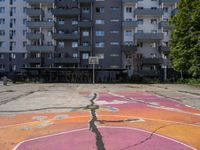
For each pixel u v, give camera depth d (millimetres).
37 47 62750
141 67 61656
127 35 63656
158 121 10578
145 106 15242
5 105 15508
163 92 26719
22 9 68438
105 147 6949
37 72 60000
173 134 8453
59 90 29000
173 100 18891
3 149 6824
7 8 68625
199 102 17750
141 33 61719
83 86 38344
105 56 63469
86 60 63219
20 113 12539
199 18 35656
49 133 8500
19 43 67875
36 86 37938
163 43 63312
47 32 65250
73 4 65250
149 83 52250
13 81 50469
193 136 8227
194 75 36344
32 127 9398
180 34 37938
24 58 67562
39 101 17672
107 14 64188
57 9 63125
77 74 56062
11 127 9422
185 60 37094
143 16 64250
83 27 63344
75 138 7840
